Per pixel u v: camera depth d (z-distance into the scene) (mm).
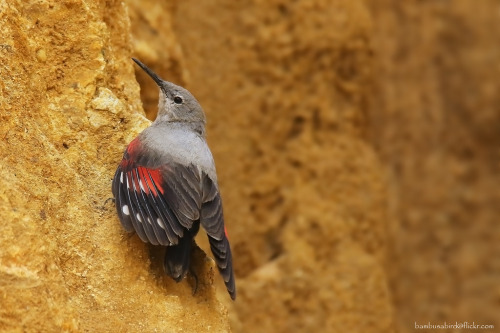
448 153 16312
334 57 13250
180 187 7262
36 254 6309
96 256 7066
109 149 7809
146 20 10977
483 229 16297
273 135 13031
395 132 15828
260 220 12844
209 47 12883
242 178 12859
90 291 6910
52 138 7547
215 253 7164
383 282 12930
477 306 16000
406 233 15852
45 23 7863
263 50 13031
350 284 12758
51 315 6207
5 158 6680
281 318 12453
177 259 7121
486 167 16438
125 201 7113
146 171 7273
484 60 16703
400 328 15273
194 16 12844
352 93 13320
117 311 6926
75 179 7301
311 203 12969
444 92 16406
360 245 13031
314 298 12594
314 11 13164
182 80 11258
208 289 7598
